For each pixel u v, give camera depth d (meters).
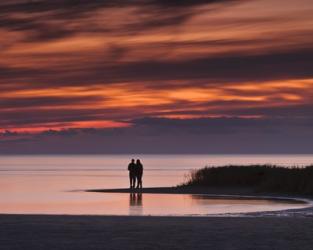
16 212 78.06
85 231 45.69
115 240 41.47
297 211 70.94
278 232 45.31
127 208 82.31
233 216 61.59
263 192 112.00
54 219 54.31
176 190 119.19
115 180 185.62
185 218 56.41
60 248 38.25
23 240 41.34
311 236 43.31
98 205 88.06
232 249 37.97
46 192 121.12
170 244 39.88
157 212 75.94
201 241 41.09
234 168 136.12
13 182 171.25
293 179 114.44
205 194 110.25
